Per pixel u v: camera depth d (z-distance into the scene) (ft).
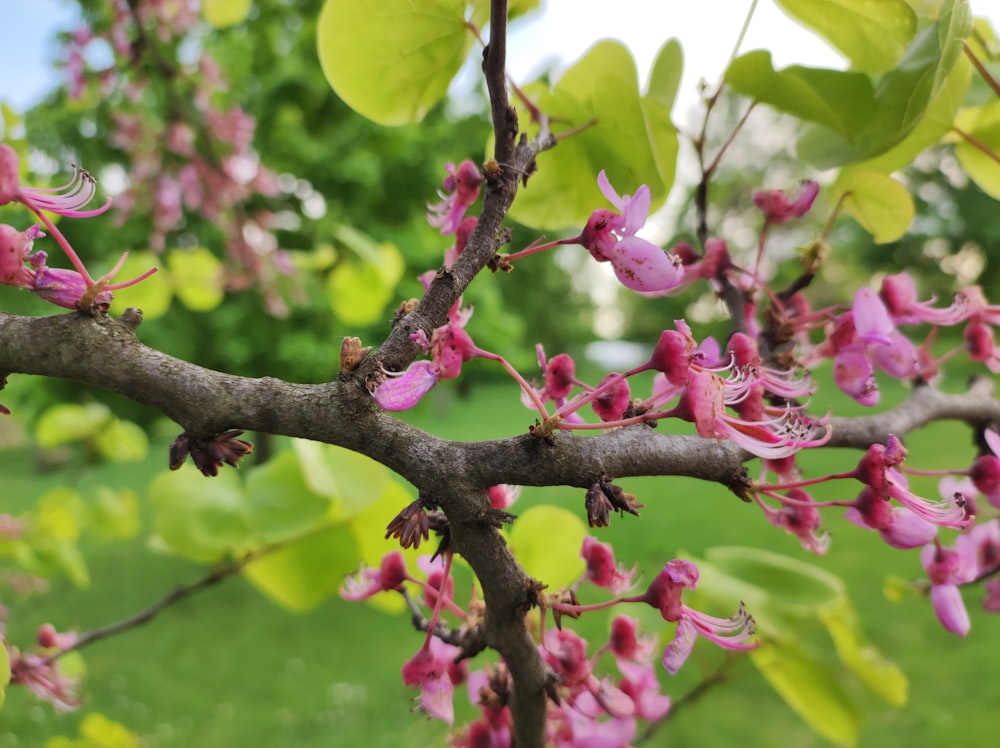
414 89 0.61
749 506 4.36
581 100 0.67
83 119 3.30
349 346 0.38
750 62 0.62
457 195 0.53
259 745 2.17
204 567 3.84
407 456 0.38
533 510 0.66
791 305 0.67
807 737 1.94
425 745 2.14
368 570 0.54
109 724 0.80
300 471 0.83
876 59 0.62
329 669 2.69
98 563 3.95
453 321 0.49
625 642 0.56
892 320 0.63
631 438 0.42
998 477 0.52
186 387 0.36
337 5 0.56
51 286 0.37
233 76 3.85
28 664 0.72
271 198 4.01
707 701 2.11
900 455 0.44
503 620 0.43
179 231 3.76
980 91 0.73
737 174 7.39
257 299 3.64
